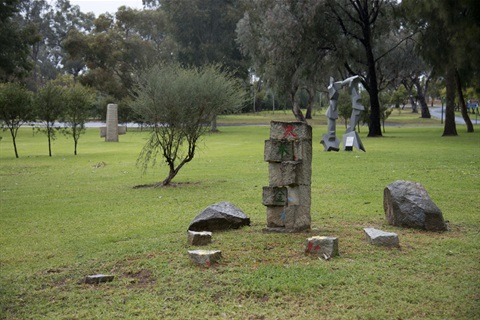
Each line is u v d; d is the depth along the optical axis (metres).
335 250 6.89
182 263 6.75
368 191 12.73
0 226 9.68
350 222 9.06
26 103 26.47
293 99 43.47
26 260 7.38
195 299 5.62
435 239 7.70
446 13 29.98
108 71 59.03
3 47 44.72
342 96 46.25
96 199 12.74
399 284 5.88
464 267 6.41
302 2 35.94
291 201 8.23
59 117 27.95
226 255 7.04
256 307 5.39
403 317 5.05
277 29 36.84
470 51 30.70
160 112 14.59
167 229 8.92
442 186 13.11
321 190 12.99
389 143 31.05
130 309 5.43
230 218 8.53
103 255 7.38
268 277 6.14
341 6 38.59
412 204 8.39
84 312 5.39
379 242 7.33
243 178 16.14
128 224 9.56
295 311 5.27
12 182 16.59
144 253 7.33
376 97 39.41
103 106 58.62
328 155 23.53
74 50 58.56
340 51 38.84
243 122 67.56
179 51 54.91
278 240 7.68
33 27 47.19
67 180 17.00
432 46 35.16
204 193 13.11
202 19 51.41
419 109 99.44
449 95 38.03
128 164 22.22
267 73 41.56
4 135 46.94
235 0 52.59
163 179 16.61
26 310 5.50
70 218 10.38
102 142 38.62
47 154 28.44
